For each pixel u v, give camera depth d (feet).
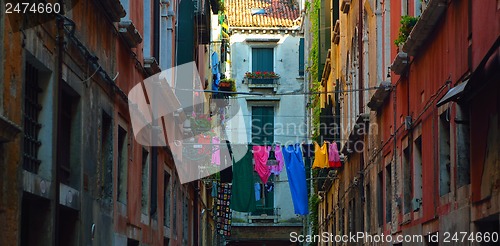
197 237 110.52
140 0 65.62
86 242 47.73
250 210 109.40
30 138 39.09
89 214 48.52
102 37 51.88
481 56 42.83
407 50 60.34
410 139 63.05
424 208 58.34
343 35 107.96
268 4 189.98
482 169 43.21
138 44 64.95
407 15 62.54
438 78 53.42
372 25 80.89
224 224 132.98
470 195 45.73
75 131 46.52
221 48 159.43
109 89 53.88
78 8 45.55
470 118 46.06
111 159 54.70
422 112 58.23
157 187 74.33
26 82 38.70
